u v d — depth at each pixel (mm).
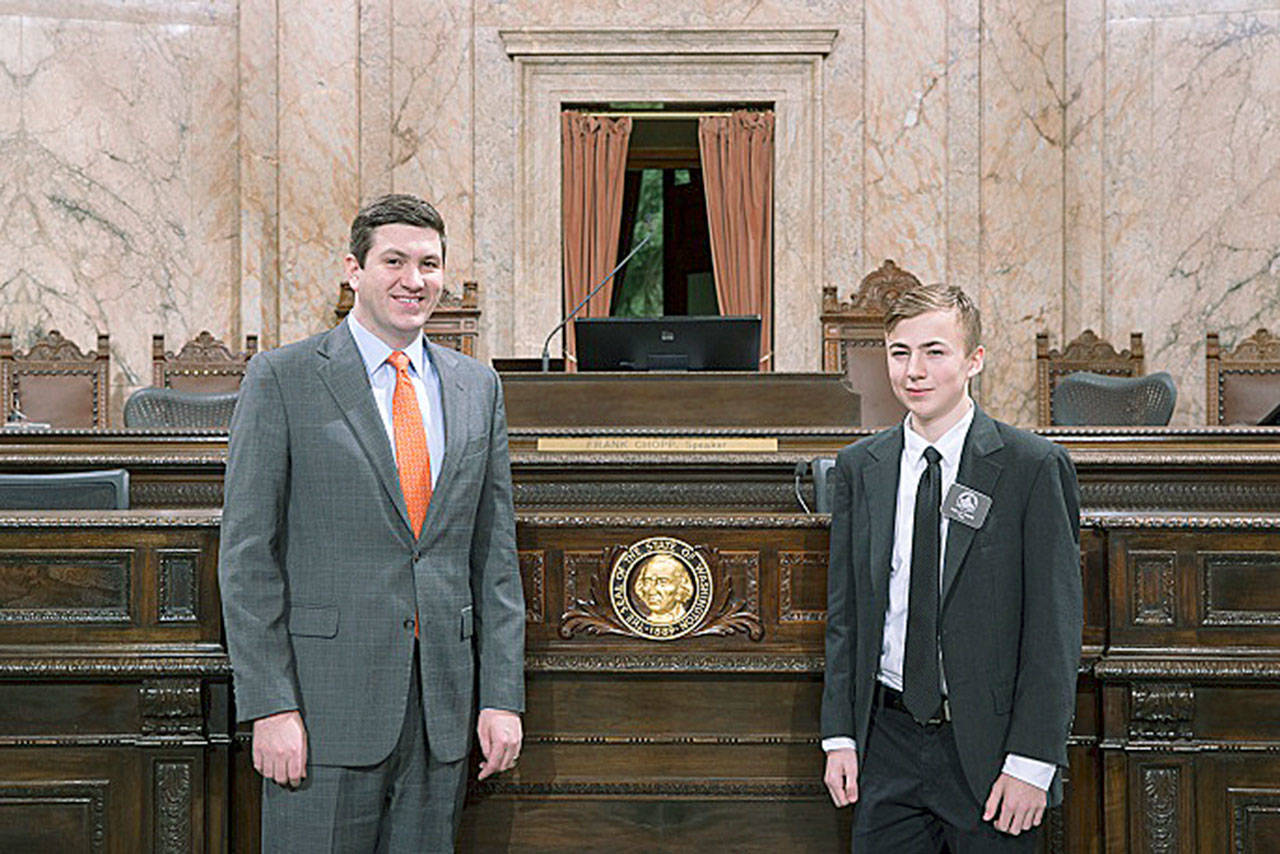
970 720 2145
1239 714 2391
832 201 8414
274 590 2154
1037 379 7559
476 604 2344
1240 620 2381
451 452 2256
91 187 8164
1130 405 6211
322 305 8141
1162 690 2365
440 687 2205
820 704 2480
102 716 2422
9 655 2381
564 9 8461
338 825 2146
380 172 8297
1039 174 8242
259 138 8195
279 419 2213
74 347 7473
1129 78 8164
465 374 2361
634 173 9258
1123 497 3740
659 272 9414
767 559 2479
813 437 3795
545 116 8461
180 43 8266
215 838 2404
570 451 3752
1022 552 2176
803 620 2467
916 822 2227
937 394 2199
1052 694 2104
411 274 2248
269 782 2189
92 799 2414
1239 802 2377
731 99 8469
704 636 2469
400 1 8328
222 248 8289
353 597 2176
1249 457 3621
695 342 4387
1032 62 8242
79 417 7402
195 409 5707
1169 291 8125
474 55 8406
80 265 8141
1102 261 8180
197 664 2371
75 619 2402
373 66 8297
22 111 8070
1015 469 2191
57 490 3041
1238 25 8023
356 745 2146
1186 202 8109
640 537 2484
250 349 7586
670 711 2488
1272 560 2377
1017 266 8211
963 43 8281
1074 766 2453
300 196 8125
